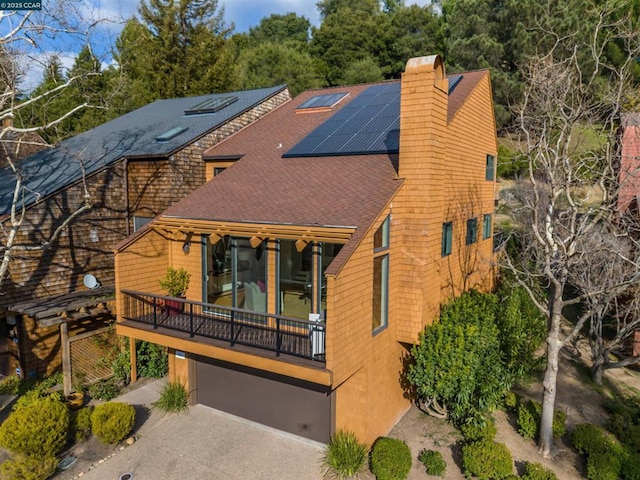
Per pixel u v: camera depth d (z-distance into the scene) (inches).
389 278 434.3
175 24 1430.9
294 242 436.5
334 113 660.1
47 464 386.6
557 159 417.7
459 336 430.6
